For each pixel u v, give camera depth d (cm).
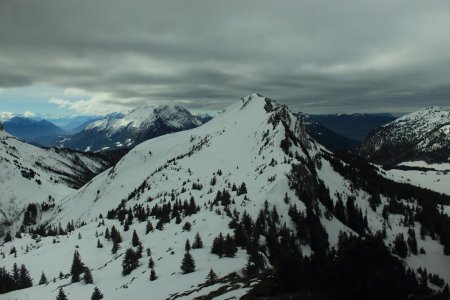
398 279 6384
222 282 9612
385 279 6181
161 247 15062
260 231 15612
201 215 17825
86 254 17812
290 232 16825
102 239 19438
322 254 8656
